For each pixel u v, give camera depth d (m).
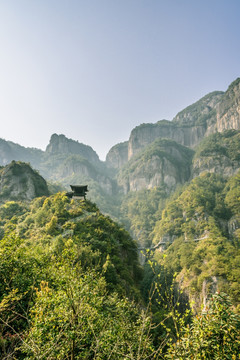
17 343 7.25
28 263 12.23
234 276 58.97
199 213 109.50
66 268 7.91
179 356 4.74
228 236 95.75
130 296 28.19
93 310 7.53
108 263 26.34
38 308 7.68
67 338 6.39
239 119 182.38
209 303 5.38
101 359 6.73
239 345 4.67
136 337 7.14
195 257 79.06
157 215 161.75
